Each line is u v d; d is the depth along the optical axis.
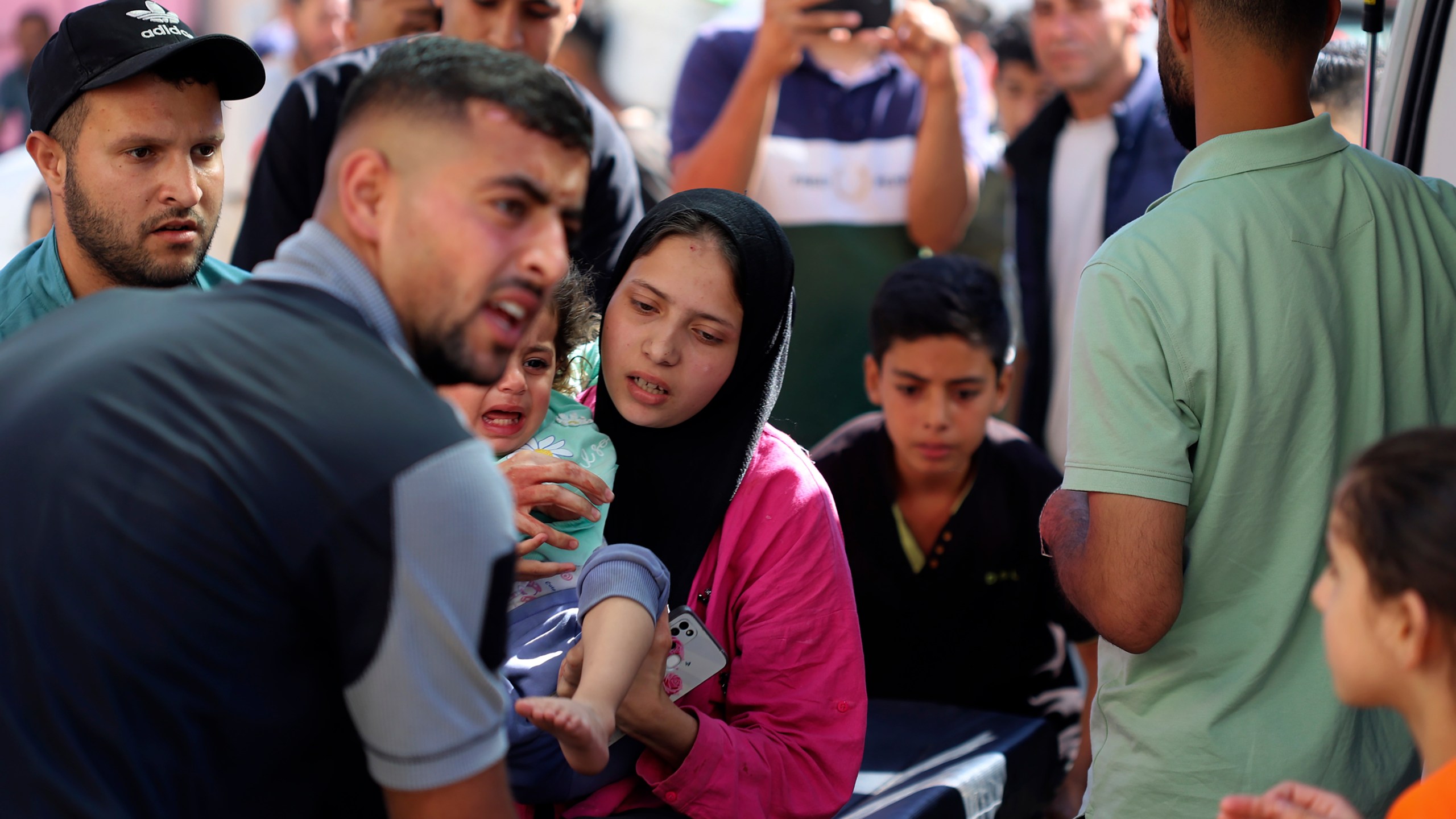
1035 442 3.59
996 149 4.17
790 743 1.56
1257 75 1.46
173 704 0.93
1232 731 1.44
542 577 1.58
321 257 1.03
